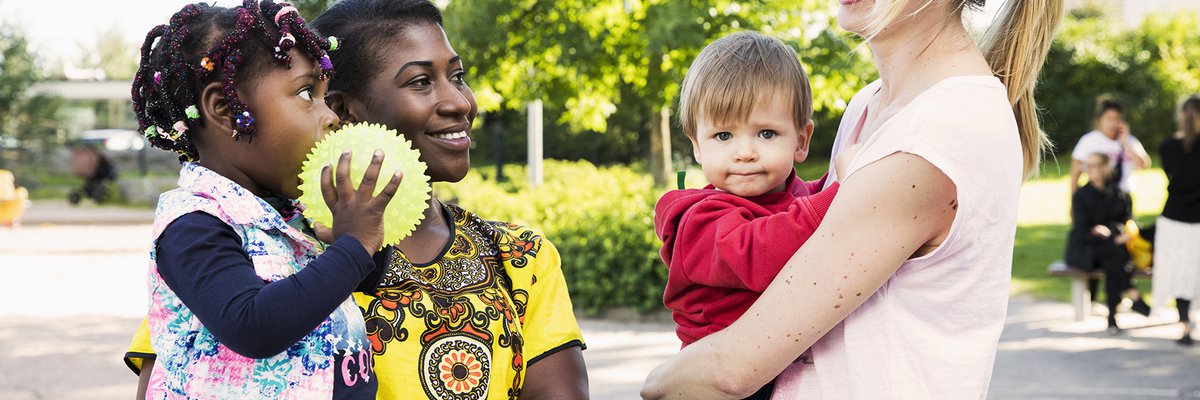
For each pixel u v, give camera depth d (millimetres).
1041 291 10758
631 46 11305
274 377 1650
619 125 27547
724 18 10297
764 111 1986
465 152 2002
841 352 1796
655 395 1971
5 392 6547
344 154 1628
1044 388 6473
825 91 10562
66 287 11609
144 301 10547
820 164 24031
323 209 1693
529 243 2104
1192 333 8312
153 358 1830
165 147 1852
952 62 1764
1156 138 28344
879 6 1755
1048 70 28984
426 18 1998
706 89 2012
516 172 20547
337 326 1709
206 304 1589
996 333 1759
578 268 9133
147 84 1793
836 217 1695
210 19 1749
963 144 1650
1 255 14898
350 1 2006
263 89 1699
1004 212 1709
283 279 1597
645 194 10062
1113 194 8672
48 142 30250
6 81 28812
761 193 2010
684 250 1939
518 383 1978
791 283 1727
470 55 11430
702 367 1841
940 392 1716
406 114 1926
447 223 2033
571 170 17297
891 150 1668
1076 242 8758
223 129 1737
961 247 1686
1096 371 6965
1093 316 9203
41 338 8445
